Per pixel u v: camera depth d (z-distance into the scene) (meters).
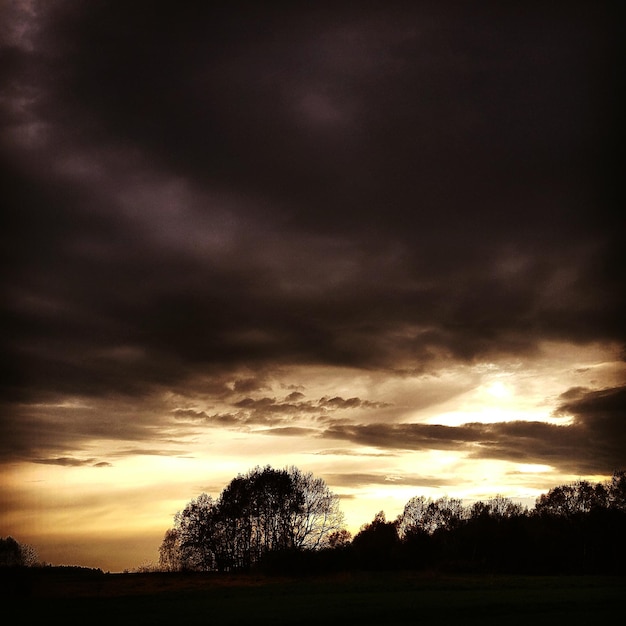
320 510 125.88
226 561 120.69
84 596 77.75
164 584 94.19
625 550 119.62
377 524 124.44
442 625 49.88
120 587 89.62
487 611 56.91
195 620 52.66
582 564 120.62
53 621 53.66
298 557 114.12
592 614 55.19
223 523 123.12
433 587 81.25
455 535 129.88
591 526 123.69
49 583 90.88
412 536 124.62
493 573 111.88
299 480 127.94
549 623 50.28
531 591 73.94
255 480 127.00
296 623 51.50
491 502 148.50
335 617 53.75
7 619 55.00
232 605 62.09
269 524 124.12
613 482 138.12
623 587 79.44
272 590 79.81
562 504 139.38
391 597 67.62
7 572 87.44
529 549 122.44
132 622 52.22
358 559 116.94
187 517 123.50
